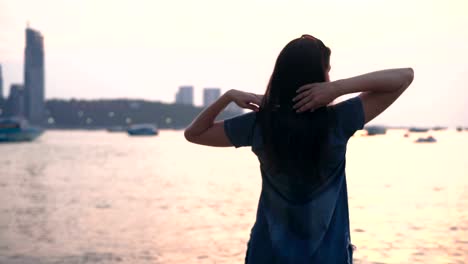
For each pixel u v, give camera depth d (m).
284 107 1.82
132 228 13.07
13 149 72.69
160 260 9.59
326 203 1.82
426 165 40.25
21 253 9.99
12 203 18.30
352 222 13.55
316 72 1.82
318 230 1.82
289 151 1.79
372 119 1.86
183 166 41.66
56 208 16.95
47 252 10.13
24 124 100.50
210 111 1.94
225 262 9.50
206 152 70.19
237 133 1.93
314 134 1.78
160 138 149.38
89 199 19.58
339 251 1.83
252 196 20.75
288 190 1.83
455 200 18.39
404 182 26.11
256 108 1.90
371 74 1.81
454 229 12.45
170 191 22.77
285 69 1.83
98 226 13.30
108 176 31.58
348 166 39.19
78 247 10.63
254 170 37.28
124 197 20.34
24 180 28.58
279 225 1.86
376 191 21.77
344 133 1.83
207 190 23.33
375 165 40.44
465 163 42.62
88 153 63.44
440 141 119.12
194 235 12.13
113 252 10.20
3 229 12.77
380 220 13.88
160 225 13.51
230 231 12.69
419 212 15.41
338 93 1.76
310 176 1.81
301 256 1.81
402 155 58.00
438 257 9.62
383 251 10.15
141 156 57.78
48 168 38.50
